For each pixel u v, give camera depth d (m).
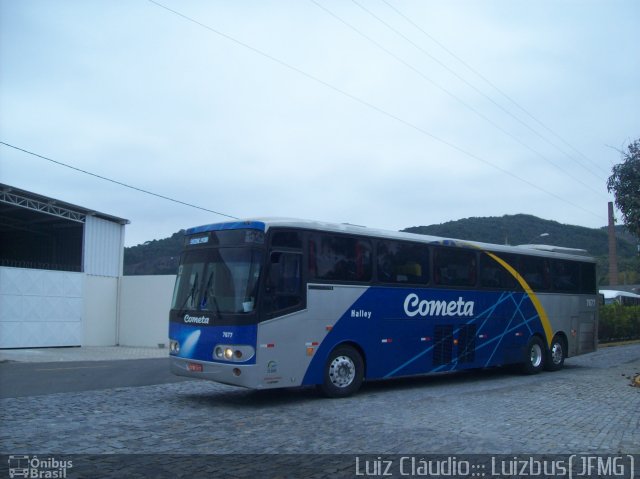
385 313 12.87
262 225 10.93
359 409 10.52
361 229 12.69
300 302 11.26
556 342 17.92
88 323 29.14
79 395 11.60
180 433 8.42
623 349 28.78
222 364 10.53
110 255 30.50
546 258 17.72
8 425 8.66
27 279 25.98
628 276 65.31
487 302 15.52
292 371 10.99
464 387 14.02
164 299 29.77
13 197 26.05
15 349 25.33
